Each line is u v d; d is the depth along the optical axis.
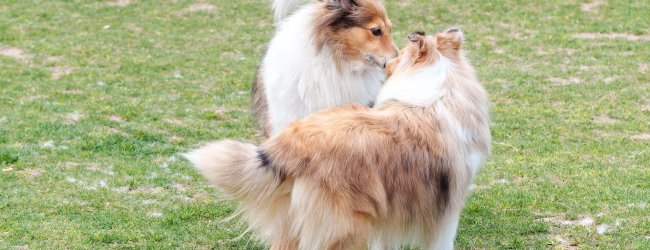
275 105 7.11
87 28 14.98
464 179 5.55
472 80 5.66
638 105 10.56
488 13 15.43
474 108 5.56
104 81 11.98
